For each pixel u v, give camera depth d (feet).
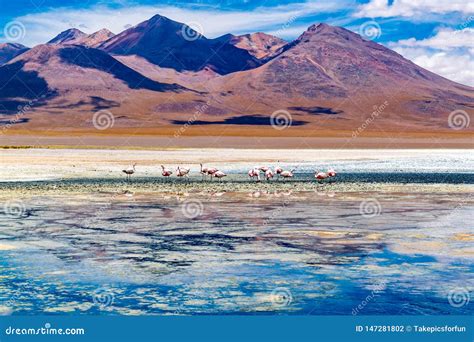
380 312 40.09
